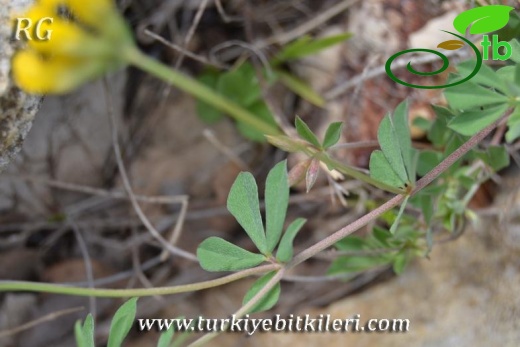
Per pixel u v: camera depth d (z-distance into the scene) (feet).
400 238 0.60
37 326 0.70
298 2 0.72
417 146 0.63
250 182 0.52
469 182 0.59
